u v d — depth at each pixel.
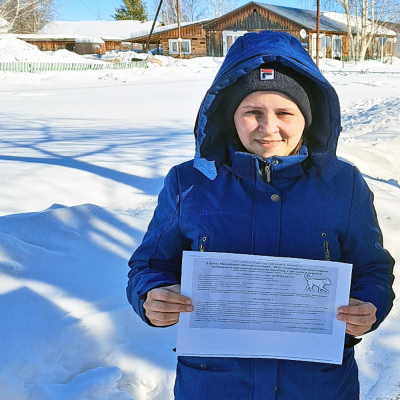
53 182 5.28
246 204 1.52
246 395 1.51
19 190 5.02
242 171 1.50
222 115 1.61
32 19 53.12
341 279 1.45
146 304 1.48
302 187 1.51
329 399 1.53
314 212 1.50
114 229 3.44
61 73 29.97
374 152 6.81
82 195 4.96
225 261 1.44
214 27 42.91
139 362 2.49
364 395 2.39
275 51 1.44
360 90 19.28
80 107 14.88
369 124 10.46
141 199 4.90
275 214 1.50
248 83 1.47
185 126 10.11
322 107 1.53
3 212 4.46
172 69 32.66
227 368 1.52
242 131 1.52
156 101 16.41
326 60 37.97
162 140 8.12
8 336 2.37
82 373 2.34
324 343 1.46
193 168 1.63
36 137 8.64
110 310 2.64
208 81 25.88
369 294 1.51
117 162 6.17
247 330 1.46
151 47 51.38
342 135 9.60
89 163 6.11
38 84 25.88
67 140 8.21
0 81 26.61
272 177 1.49
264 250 1.50
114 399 2.23
